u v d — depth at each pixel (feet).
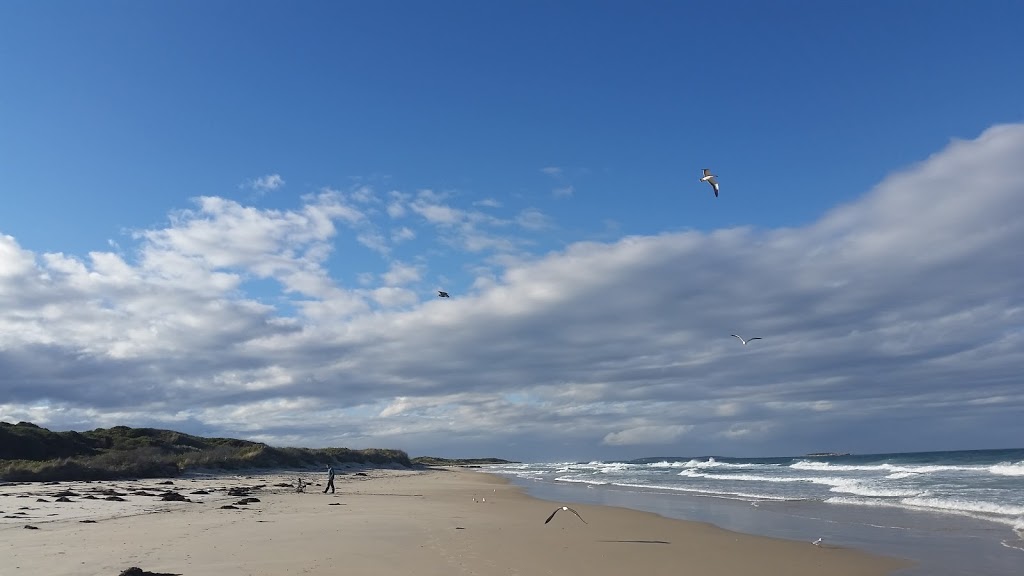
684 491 116.78
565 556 44.78
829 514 71.51
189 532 51.08
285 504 82.94
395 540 48.98
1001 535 52.31
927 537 52.95
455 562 40.40
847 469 181.16
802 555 46.55
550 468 356.38
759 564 43.39
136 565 36.65
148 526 54.65
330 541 47.50
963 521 60.90
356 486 141.18
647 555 46.26
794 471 192.24
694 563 43.55
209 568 36.29
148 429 228.63
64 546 43.27
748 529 61.21
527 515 73.41
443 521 64.39
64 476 131.75
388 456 328.90
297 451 247.91
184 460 177.99
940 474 129.08
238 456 205.57
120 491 98.68
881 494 90.33
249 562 38.29
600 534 56.85
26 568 35.63
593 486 144.66
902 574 39.81
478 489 135.13
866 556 45.68
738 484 133.28
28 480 126.11
